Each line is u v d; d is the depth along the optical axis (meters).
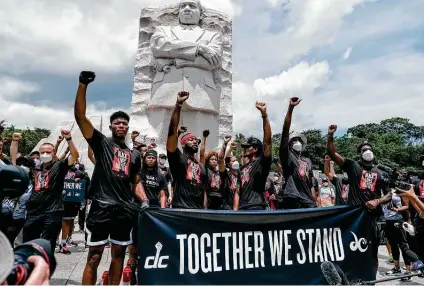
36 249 2.58
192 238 4.92
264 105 6.71
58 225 6.86
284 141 7.33
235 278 5.00
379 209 6.62
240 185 7.12
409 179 10.31
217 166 7.82
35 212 6.72
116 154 5.29
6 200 6.21
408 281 8.07
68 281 6.89
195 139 6.75
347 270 5.66
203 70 17.91
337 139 59.25
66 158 6.82
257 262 5.16
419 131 77.81
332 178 9.42
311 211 5.59
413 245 8.97
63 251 9.61
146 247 4.73
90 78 4.98
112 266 5.15
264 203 6.85
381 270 9.38
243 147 7.52
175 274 4.77
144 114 18.05
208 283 4.88
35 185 6.79
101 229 5.04
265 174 6.83
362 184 6.82
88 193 5.30
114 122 5.48
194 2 18.52
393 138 68.56
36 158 9.25
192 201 6.44
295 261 5.36
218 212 5.09
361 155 7.07
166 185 7.80
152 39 18.22
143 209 4.82
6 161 7.55
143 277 4.66
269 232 5.29
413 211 8.86
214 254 4.97
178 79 17.47
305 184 7.62
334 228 5.68
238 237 5.12
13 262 2.25
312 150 45.25
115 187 5.18
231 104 19.14
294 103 7.08
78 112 5.02
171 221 4.87
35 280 2.30
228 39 19.75
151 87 18.38
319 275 5.45
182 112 17.38
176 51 17.41
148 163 7.35
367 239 5.88
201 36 18.12
